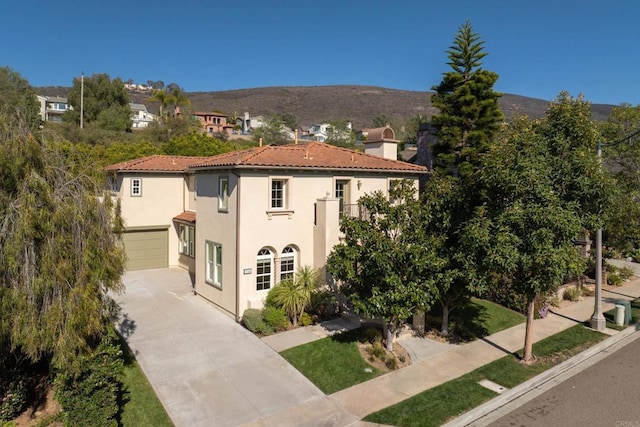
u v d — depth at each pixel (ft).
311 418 34.32
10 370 35.32
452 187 48.88
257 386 38.99
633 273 86.74
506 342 51.21
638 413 35.96
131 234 82.02
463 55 87.10
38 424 32.35
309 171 59.98
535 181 39.81
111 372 32.17
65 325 29.32
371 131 84.58
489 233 40.50
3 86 193.36
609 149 71.31
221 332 50.90
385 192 69.56
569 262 40.24
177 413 34.55
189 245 82.17
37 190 29.04
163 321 54.34
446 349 48.62
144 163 83.87
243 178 54.54
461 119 82.84
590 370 44.78
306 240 60.39
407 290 41.34
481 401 37.24
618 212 64.54
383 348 46.91
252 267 55.93
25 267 28.45
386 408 35.94
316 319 55.11
